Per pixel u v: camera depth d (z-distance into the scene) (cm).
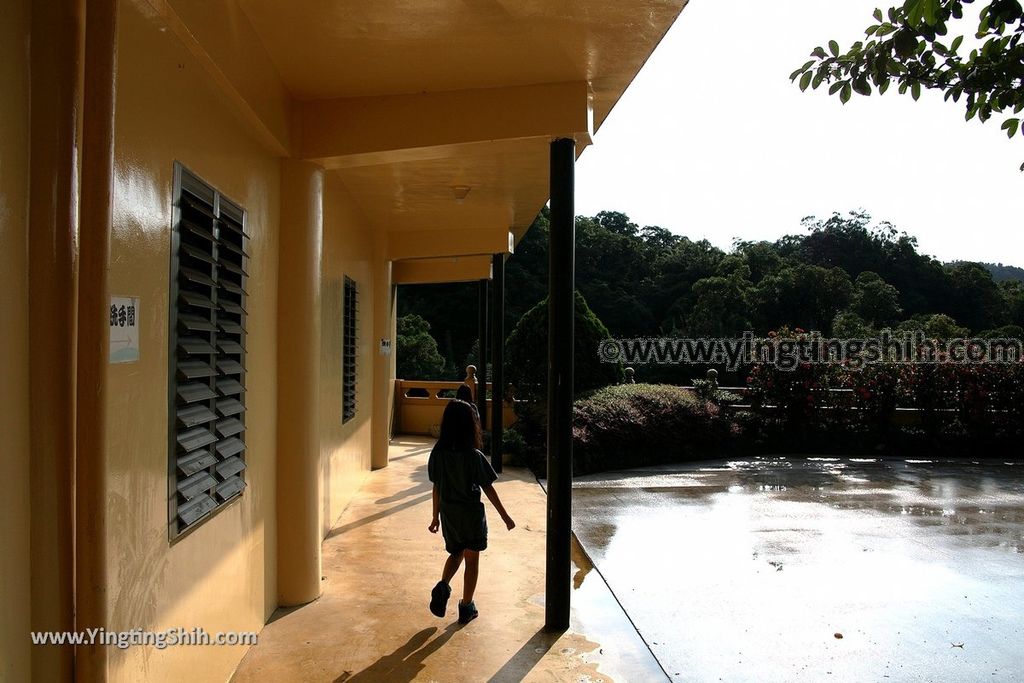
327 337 613
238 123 352
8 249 173
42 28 182
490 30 353
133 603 235
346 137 433
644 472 1091
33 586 183
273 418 425
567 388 427
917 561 601
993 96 337
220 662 330
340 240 684
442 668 363
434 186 699
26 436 181
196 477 300
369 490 824
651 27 349
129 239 233
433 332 2700
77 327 194
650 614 466
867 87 348
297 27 344
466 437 427
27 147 181
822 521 746
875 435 1341
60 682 188
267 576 418
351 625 416
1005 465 1200
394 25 342
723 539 664
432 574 512
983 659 409
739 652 410
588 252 3644
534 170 632
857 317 2955
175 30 254
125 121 229
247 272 370
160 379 259
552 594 421
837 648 420
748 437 1334
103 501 196
